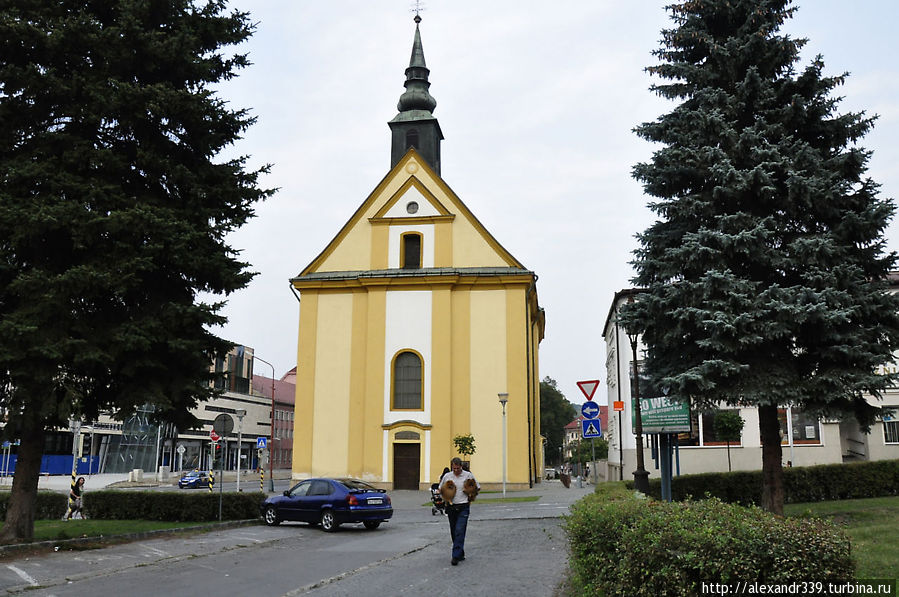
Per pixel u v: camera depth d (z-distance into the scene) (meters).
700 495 20.42
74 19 14.30
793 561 5.53
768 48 16.22
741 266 15.91
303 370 36.66
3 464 55.50
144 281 15.40
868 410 15.17
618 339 40.06
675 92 17.09
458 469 12.03
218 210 16.03
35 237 13.93
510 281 35.88
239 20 17.08
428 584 9.83
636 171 16.97
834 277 14.54
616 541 6.76
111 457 69.06
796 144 15.53
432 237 37.38
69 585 10.28
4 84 14.12
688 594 5.69
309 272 38.06
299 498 19.30
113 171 15.02
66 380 13.91
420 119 41.62
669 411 16.45
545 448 103.94
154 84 15.70
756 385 14.62
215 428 21.19
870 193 15.46
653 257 16.81
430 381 35.44
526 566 11.19
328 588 9.77
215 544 15.17
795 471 20.56
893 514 15.88
